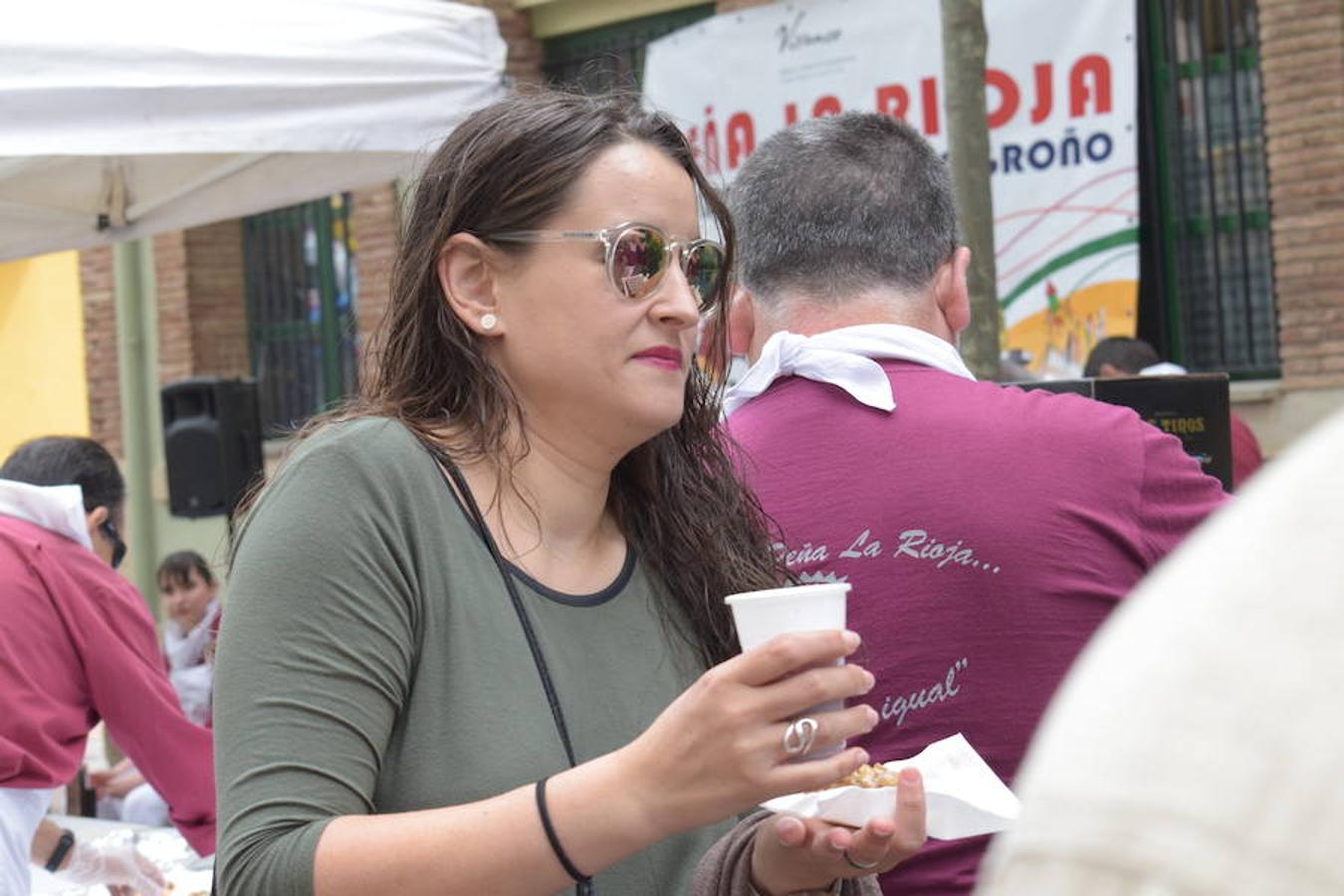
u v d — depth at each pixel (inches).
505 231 99.3
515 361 100.3
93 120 261.3
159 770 225.6
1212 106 418.6
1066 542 124.2
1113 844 38.2
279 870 86.2
